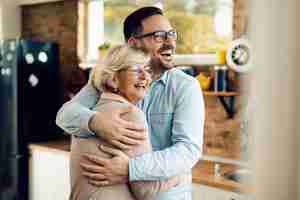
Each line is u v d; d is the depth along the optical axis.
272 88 0.44
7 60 3.39
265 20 0.44
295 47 0.43
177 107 1.26
